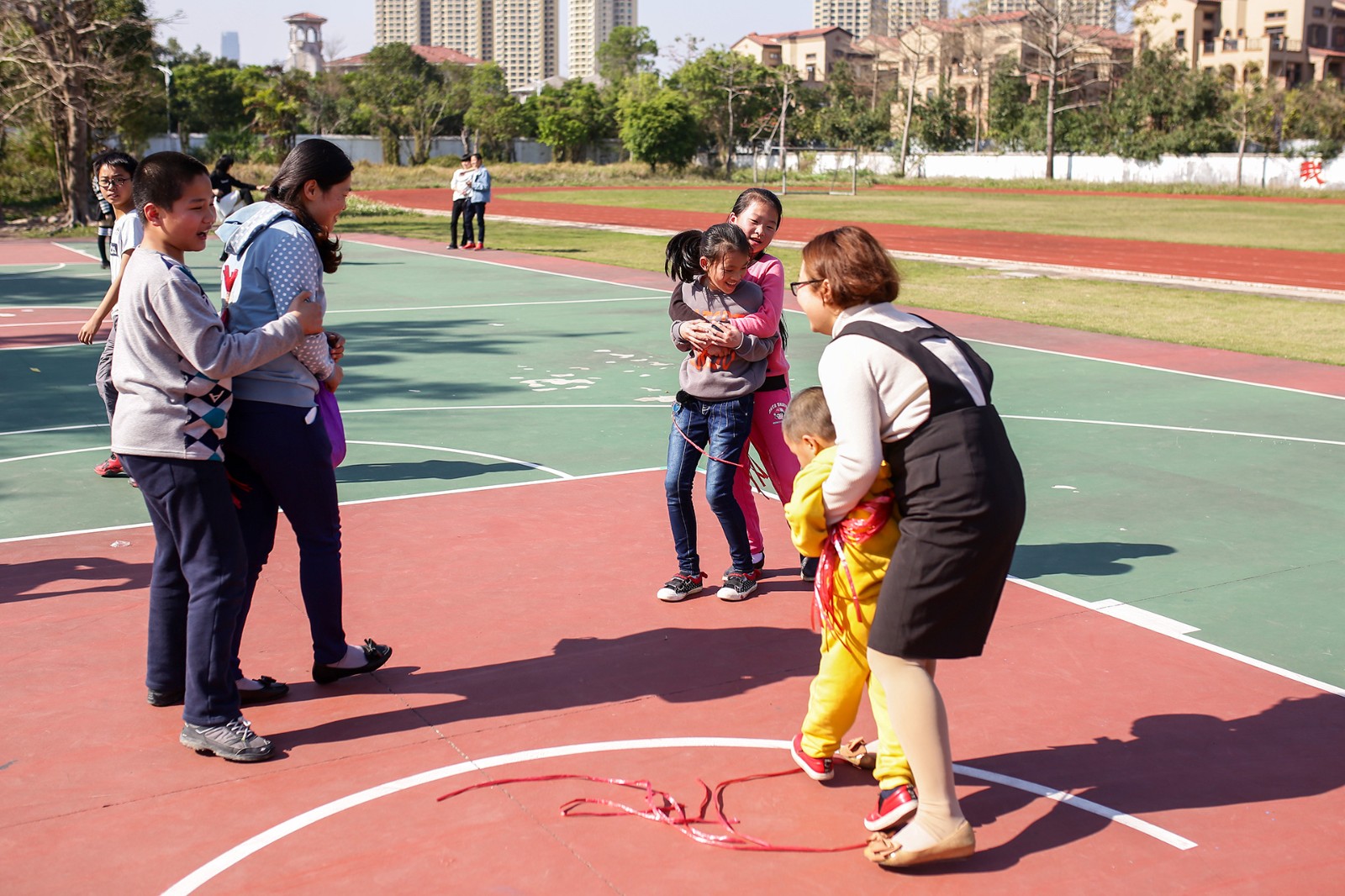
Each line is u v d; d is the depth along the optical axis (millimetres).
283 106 79438
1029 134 75000
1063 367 11547
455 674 4500
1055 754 3865
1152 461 7918
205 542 3775
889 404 3113
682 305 5250
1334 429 8898
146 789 3621
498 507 6777
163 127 52312
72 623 4988
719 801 3568
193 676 3803
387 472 7551
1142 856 3270
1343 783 3695
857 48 120938
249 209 4098
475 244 25750
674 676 4492
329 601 4277
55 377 10898
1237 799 3586
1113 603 5293
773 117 87500
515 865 3205
